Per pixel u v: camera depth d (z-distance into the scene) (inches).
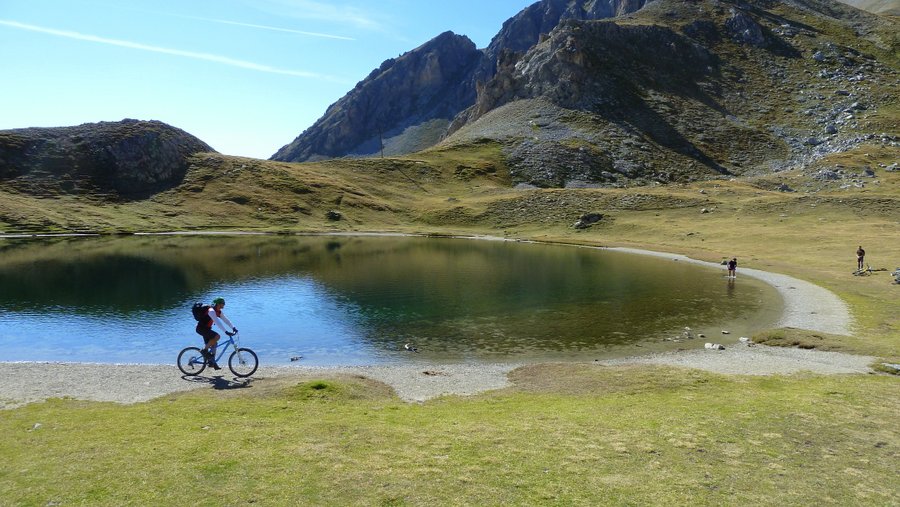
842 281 2380.7
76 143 6830.7
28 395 928.9
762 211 4835.1
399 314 1964.8
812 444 661.9
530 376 1162.6
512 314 1963.6
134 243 4539.9
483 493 517.7
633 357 1400.1
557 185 7436.0
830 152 7696.9
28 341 1567.4
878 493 532.7
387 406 861.8
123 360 1385.3
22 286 2498.8
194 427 704.4
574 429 714.8
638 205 5644.7
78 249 4057.6
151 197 6486.2
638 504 503.2
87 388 978.1
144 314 1936.5
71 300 2183.8
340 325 1798.7
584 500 508.4
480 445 647.8
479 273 2967.5
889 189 5388.8
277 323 1827.0
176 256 3693.4
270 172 7229.3
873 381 999.0
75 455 595.2
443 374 1208.8
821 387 946.1
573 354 1451.8
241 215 6146.7
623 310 2015.3
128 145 6929.1
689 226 4785.9
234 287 2511.1
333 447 629.6
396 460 593.0
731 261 2694.4
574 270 3080.7
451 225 6043.3
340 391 930.7
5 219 5231.3
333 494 508.7
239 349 1062.4
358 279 2755.9
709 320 1829.5
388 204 6786.4
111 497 495.5
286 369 1239.5
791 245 3619.6
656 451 634.8
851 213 4416.8
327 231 5689.0
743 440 673.0
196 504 484.7
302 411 800.9
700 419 758.5
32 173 6323.8
